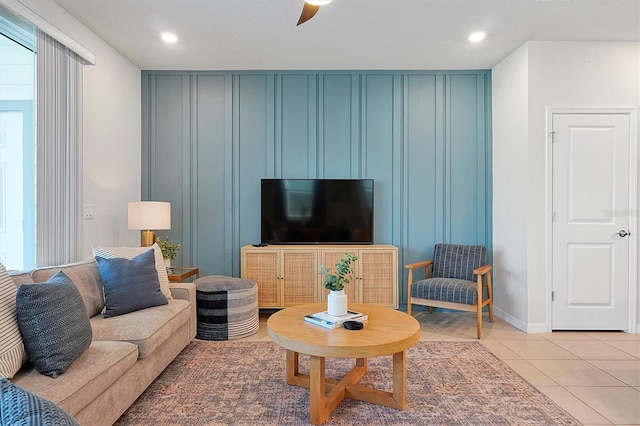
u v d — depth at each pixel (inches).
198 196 174.2
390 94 174.4
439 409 86.8
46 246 106.8
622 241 144.2
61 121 112.5
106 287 100.9
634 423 81.6
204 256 174.1
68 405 60.1
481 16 124.0
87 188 130.0
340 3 115.3
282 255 157.5
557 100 144.2
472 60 162.6
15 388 36.1
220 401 90.1
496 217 167.9
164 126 173.2
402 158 175.0
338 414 84.7
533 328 144.2
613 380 103.1
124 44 143.7
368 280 158.1
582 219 144.3
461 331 146.2
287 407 87.5
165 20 125.6
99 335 86.4
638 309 143.8
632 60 144.4
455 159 175.0
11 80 124.5
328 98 174.2
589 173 144.1
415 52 153.5
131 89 162.1
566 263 144.6
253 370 108.0
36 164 103.7
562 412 86.0
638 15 123.9
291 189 168.6
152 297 106.5
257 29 132.4
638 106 143.9
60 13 115.6
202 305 133.8
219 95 173.9
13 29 102.3
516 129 151.3
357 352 76.5
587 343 132.1
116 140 149.3
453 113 174.7
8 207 125.6
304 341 79.3
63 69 113.4
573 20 127.0
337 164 174.6
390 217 174.6
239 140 174.1
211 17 123.8
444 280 148.9
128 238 157.9
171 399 90.9
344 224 168.9
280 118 174.1
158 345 92.1
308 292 157.9
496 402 90.3
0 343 61.5
